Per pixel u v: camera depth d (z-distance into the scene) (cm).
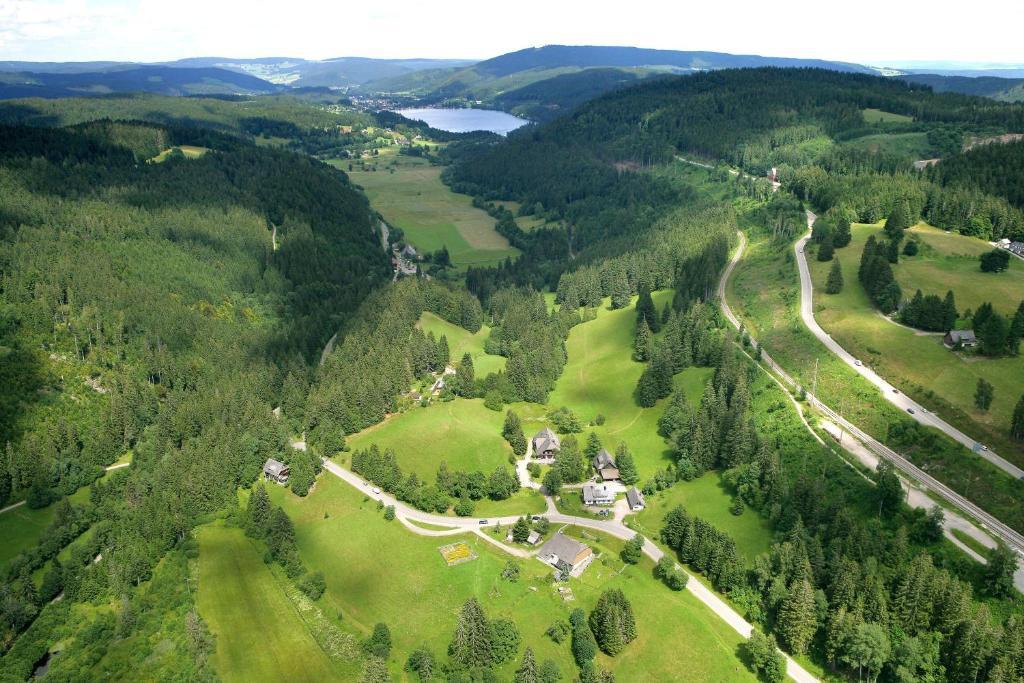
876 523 17025
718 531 17850
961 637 13575
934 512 16700
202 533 18938
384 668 14350
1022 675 12688
